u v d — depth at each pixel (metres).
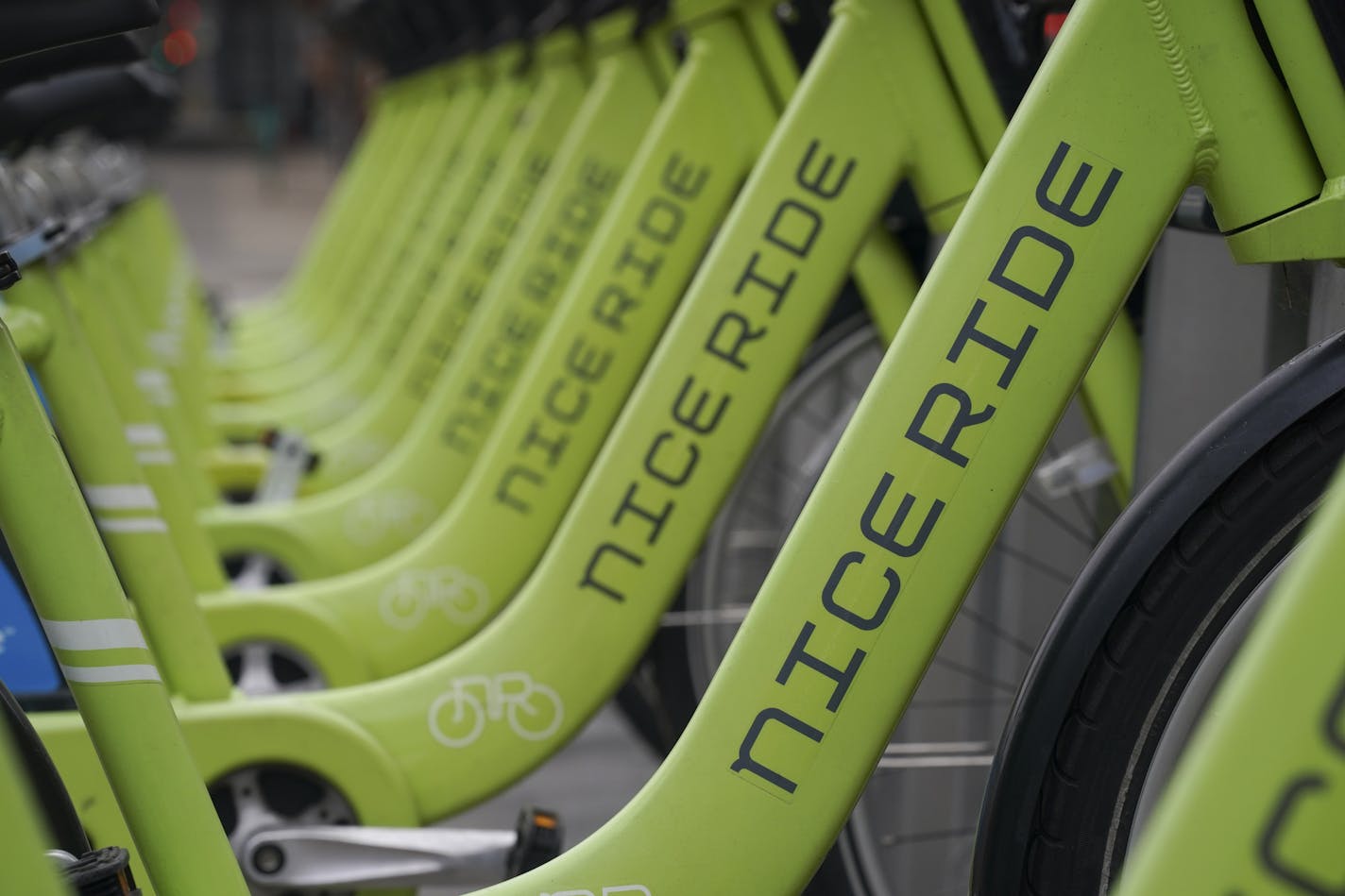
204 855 1.26
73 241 2.08
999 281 1.14
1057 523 1.98
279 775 1.72
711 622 2.43
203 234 11.82
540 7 3.43
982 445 1.14
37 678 1.71
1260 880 0.70
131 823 1.26
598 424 2.17
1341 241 1.11
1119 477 1.70
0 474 1.21
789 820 1.18
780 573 1.17
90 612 1.23
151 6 1.08
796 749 1.18
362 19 5.39
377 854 1.63
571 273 2.66
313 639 2.14
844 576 1.16
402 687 1.77
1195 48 1.12
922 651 1.16
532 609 1.76
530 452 2.18
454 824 2.61
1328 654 0.70
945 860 2.05
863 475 1.16
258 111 15.90
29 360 1.63
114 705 1.24
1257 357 1.46
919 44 1.60
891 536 1.15
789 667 1.17
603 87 2.62
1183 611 1.16
